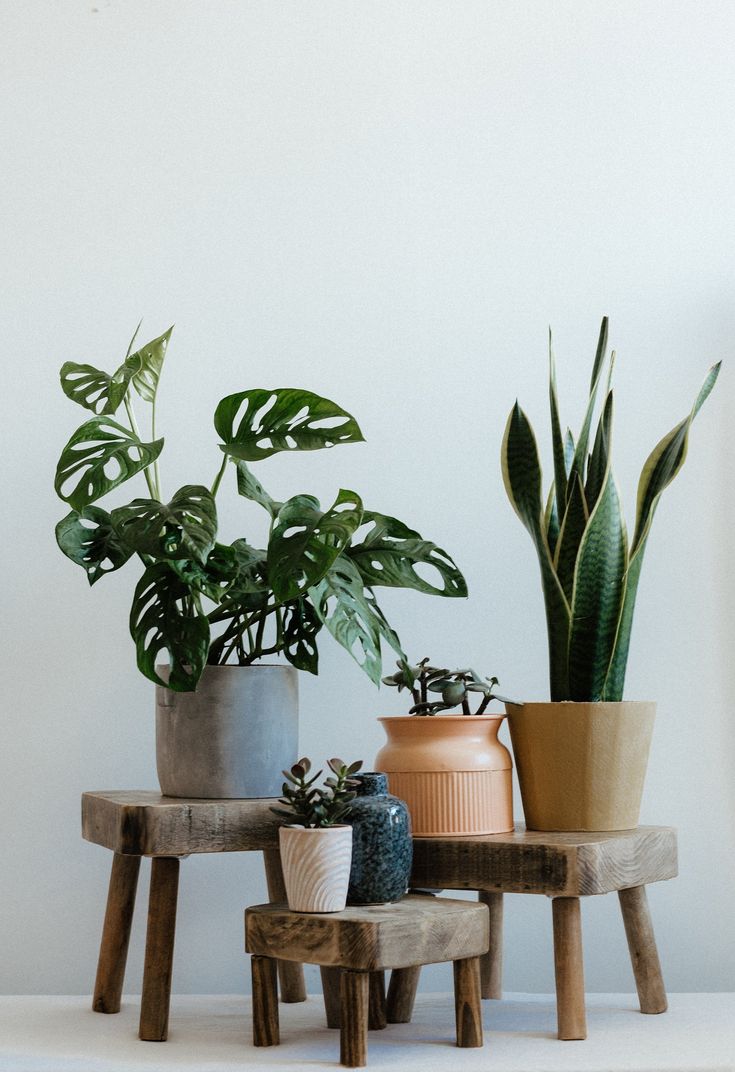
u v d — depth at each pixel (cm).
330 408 109
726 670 141
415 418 145
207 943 135
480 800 106
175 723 108
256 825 103
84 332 145
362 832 97
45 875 135
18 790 137
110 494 142
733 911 136
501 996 122
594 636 110
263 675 109
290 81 150
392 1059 94
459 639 141
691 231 149
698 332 147
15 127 148
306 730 139
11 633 139
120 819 100
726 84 152
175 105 149
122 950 117
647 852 106
